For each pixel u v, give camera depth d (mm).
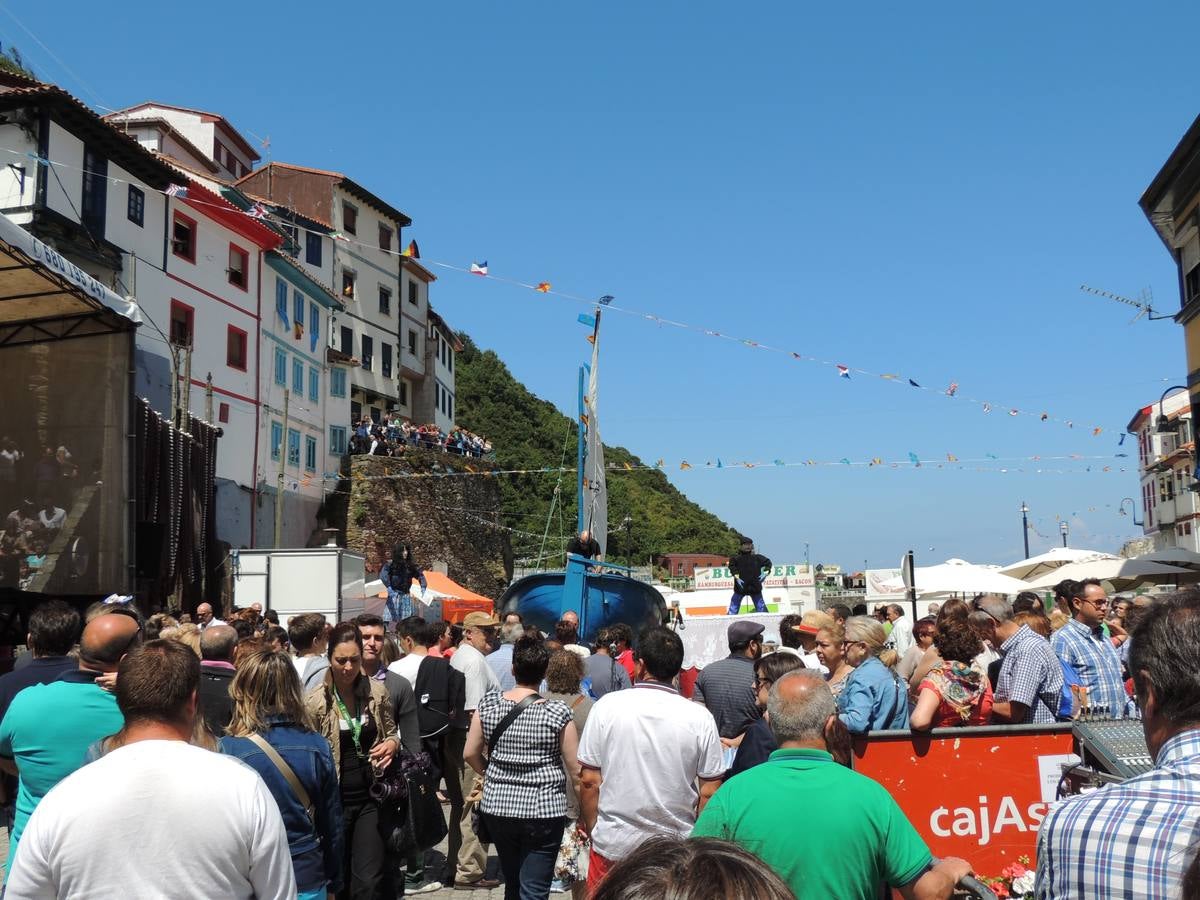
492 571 55781
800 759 3676
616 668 9234
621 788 5059
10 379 14117
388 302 57844
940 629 6137
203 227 35281
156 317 31906
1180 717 2461
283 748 4617
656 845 1548
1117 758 4254
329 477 46312
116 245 29625
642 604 17031
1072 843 2400
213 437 26547
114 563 13680
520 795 5918
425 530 49281
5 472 13992
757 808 3533
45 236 26562
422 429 53250
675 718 5113
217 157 50875
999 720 6586
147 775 3111
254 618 12508
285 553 21266
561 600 16703
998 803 5773
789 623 9219
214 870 3061
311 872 4516
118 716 4652
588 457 19219
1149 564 20688
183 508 23469
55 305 13609
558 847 5988
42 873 3041
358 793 5777
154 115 50219
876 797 3533
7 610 13797
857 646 6734
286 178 52875
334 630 5871
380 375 56500
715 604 22156
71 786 3125
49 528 13859
